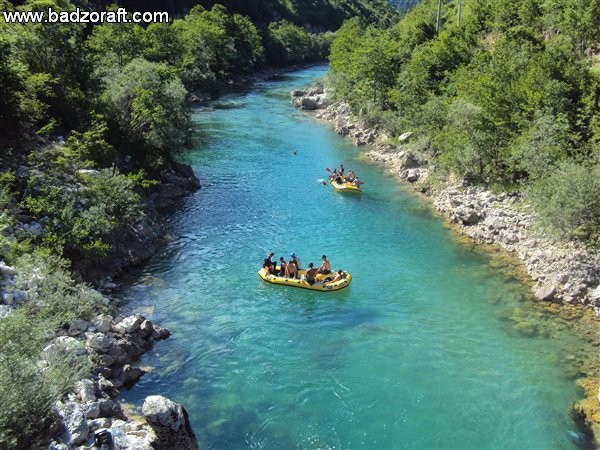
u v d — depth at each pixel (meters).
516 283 25.86
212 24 101.62
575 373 19.00
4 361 12.99
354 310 23.50
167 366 19.00
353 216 34.97
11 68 27.20
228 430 16.00
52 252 22.31
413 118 49.91
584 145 31.61
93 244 23.44
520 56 41.41
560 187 26.34
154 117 34.75
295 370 19.06
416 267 27.70
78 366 15.27
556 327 21.95
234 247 29.84
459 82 46.66
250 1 149.12
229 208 35.94
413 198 38.88
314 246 30.23
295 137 58.34
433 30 68.88
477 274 26.86
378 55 61.41
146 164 35.94
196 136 56.41
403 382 18.44
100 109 34.09
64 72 33.59
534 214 30.41
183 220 33.50
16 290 18.28
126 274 26.03
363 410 17.00
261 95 89.06
